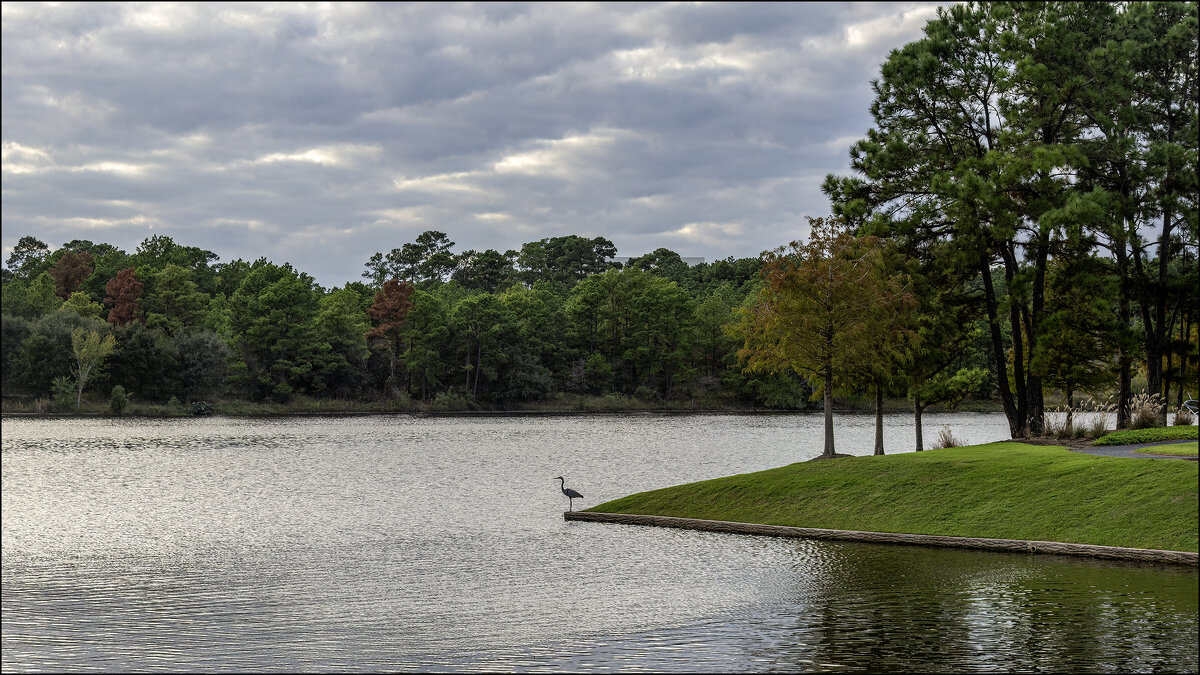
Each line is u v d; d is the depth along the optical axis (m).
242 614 20.34
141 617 19.97
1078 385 45.28
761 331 43.44
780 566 24.00
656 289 141.88
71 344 116.44
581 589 22.11
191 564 26.31
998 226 39.69
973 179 39.47
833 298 41.06
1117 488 25.55
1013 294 40.22
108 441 78.19
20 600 21.84
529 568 24.78
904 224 43.66
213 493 44.09
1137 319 61.50
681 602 20.52
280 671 16.16
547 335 147.25
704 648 16.88
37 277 146.62
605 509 34.53
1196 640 16.25
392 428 98.94
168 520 35.38
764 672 15.37
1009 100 43.56
